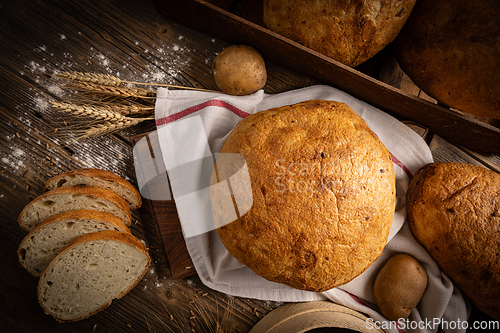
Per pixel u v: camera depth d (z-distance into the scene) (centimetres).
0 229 50
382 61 53
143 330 52
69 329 51
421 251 50
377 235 42
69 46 52
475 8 43
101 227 46
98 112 45
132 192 49
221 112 50
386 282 48
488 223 46
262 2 52
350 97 52
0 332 49
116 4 52
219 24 49
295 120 43
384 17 45
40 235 46
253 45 50
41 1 52
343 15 45
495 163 53
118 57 52
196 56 53
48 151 51
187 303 52
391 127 52
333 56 48
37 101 51
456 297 50
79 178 47
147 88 52
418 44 47
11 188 51
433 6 46
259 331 48
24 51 51
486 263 46
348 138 43
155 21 53
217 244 50
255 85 50
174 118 50
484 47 43
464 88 45
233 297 52
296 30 47
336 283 43
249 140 43
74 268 46
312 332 51
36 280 51
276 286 51
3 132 51
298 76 53
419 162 52
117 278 48
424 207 48
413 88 54
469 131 48
